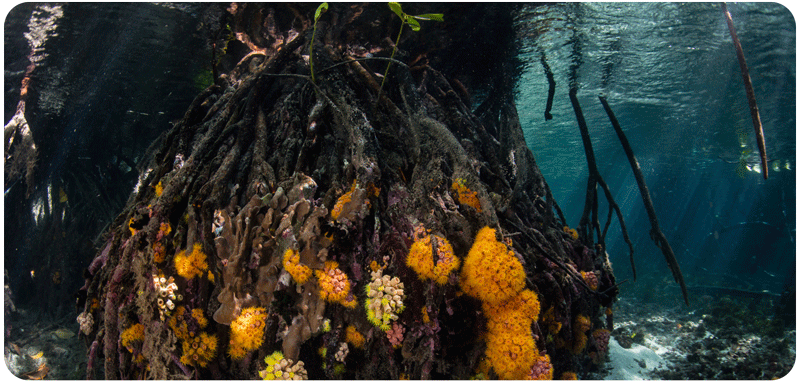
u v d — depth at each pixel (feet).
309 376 6.75
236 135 8.63
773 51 22.65
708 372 17.38
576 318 9.35
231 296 6.35
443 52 13.99
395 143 8.91
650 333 24.25
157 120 28.50
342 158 8.11
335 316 6.83
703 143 53.93
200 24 15.93
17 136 22.22
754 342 22.20
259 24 12.65
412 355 6.50
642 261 84.89
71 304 25.25
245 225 6.73
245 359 6.79
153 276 6.63
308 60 10.52
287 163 7.85
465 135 11.24
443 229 6.94
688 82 28.17
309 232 6.48
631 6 16.44
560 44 19.15
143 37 17.51
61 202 26.91
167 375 6.59
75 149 28.12
